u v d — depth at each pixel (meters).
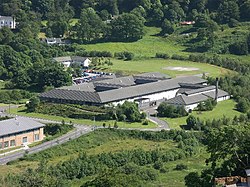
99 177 85.12
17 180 112.62
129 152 147.62
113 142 162.88
